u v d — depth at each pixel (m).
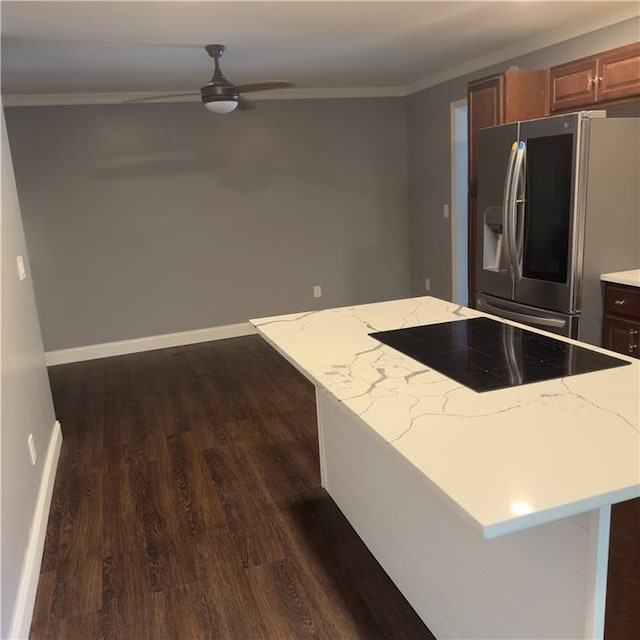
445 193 5.40
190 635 1.93
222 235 5.48
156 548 2.41
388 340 2.04
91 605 2.09
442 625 1.81
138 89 4.83
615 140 2.90
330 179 5.75
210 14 2.89
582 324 3.07
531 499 1.01
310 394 4.11
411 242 6.14
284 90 5.34
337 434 2.51
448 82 5.04
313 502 2.71
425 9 3.06
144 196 5.17
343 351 1.93
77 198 4.98
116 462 3.21
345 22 3.20
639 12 3.20
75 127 4.88
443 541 1.72
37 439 2.78
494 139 3.41
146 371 4.80
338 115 5.65
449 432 1.28
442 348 1.91
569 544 1.21
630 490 1.04
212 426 3.64
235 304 5.66
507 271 3.40
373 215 5.98
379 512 2.16
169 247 5.33
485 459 1.15
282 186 5.60
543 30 3.65
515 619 1.44
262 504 2.71
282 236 5.69
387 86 5.62
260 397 4.10
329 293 5.98
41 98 4.73
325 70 4.57
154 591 2.15
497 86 3.62
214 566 2.27
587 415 1.33
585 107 3.35
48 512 2.69
